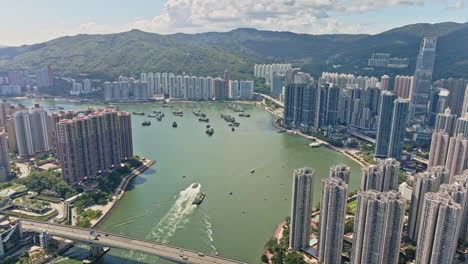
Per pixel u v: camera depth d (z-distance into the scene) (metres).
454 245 196.25
